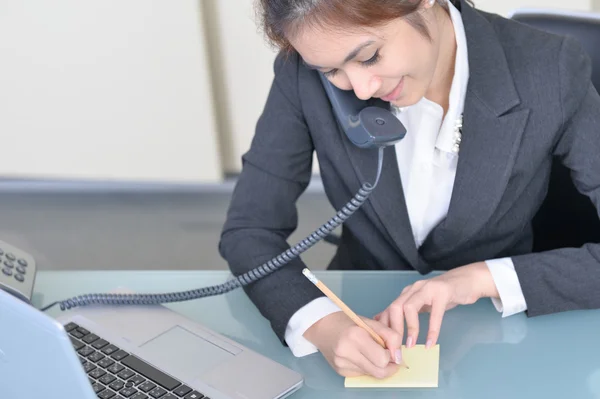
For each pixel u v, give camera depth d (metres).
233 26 3.47
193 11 3.38
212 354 1.20
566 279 1.31
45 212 3.72
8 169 3.78
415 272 1.45
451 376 1.17
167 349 1.21
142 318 1.30
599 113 1.39
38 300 1.40
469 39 1.39
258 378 1.14
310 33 1.11
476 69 1.38
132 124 3.63
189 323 1.28
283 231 1.54
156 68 3.51
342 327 1.22
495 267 1.33
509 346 1.23
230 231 1.50
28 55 3.55
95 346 1.22
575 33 1.68
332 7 1.07
